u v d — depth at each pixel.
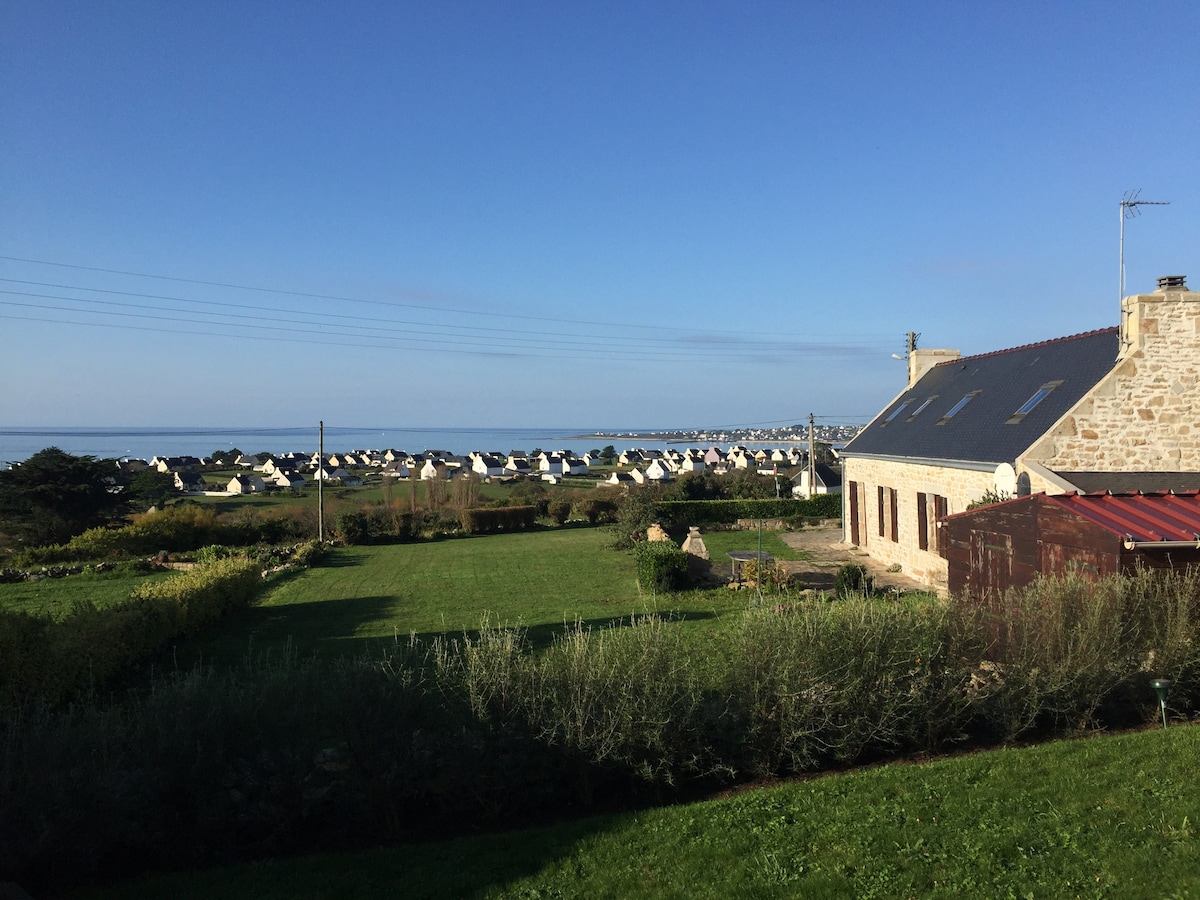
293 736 6.73
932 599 8.90
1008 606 8.66
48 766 5.84
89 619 12.69
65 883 5.98
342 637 16.70
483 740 6.82
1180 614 8.42
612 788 7.38
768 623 8.05
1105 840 5.44
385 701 6.76
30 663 10.26
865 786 6.70
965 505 18.77
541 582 23.86
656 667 7.34
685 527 37.78
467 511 40.81
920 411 24.55
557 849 5.98
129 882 5.98
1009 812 5.99
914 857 5.45
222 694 6.83
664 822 6.31
